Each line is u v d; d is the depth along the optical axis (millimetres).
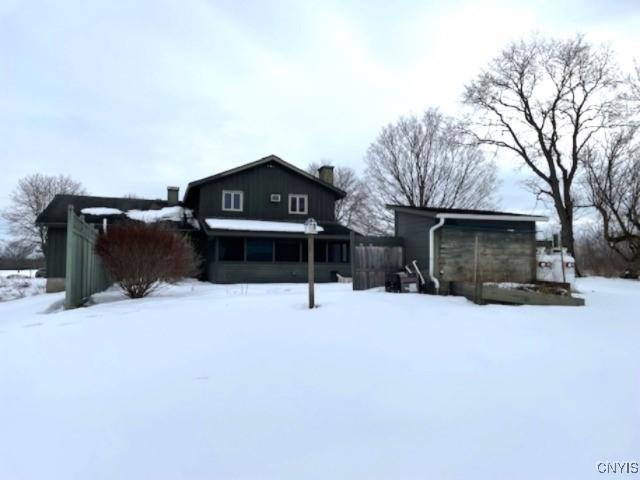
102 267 13539
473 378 3799
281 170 20969
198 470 2361
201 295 11203
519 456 2469
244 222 19016
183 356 4645
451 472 2305
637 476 2256
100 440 2738
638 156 20391
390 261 12117
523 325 5984
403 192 32812
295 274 19109
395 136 32844
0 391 3668
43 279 26438
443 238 10484
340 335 5422
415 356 4496
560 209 21203
